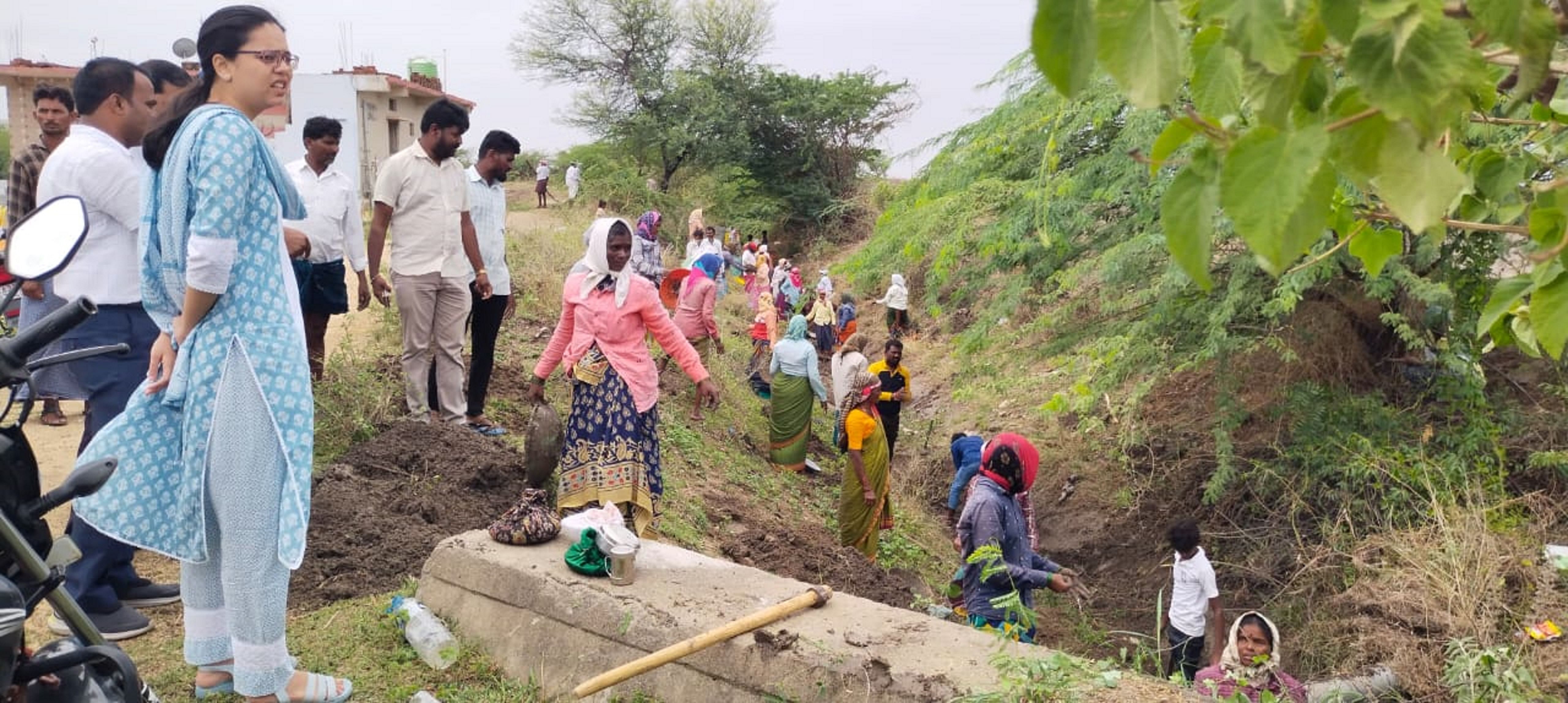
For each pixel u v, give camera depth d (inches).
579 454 243.4
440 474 264.5
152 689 154.2
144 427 143.7
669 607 168.7
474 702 166.9
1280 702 155.3
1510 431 345.1
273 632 146.0
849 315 829.8
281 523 141.9
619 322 242.8
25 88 869.8
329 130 277.0
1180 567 278.1
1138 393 389.4
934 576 394.9
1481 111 82.3
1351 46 56.1
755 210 1493.6
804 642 155.6
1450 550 268.4
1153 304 399.5
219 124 135.4
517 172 1823.3
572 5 1563.7
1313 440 359.6
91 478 107.6
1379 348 389.4
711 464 414.3
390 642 183.8
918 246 439.8
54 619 177.0
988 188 416.5
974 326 484.1
